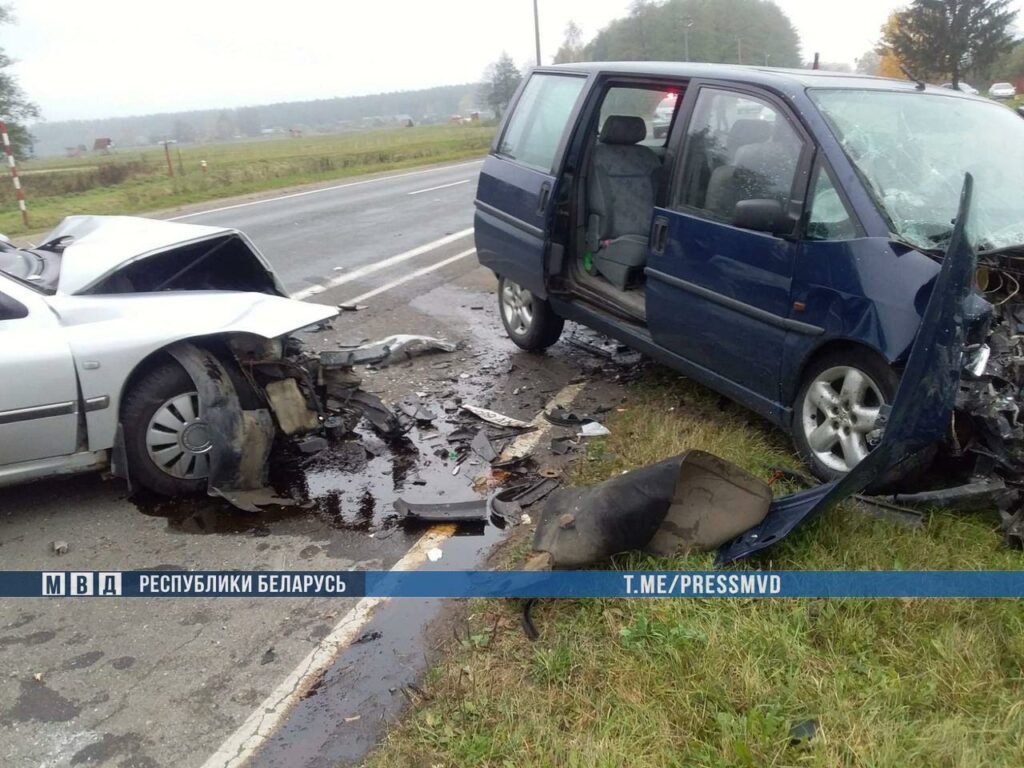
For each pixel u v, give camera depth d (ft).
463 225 39.99
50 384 12.19
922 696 8.28
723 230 13.42
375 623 10.30
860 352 11.53
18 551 12.08
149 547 12.17
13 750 8.44
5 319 12.44
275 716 8.83
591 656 9.05
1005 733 7.76
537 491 13.46
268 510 13.23
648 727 7.98
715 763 7.54
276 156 109.70
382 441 15.58
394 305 25.17
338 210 46.73
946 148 13.08
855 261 11.36
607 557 10.48
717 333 13.80
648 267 15.12
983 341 10.67
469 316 23.91
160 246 14.39
